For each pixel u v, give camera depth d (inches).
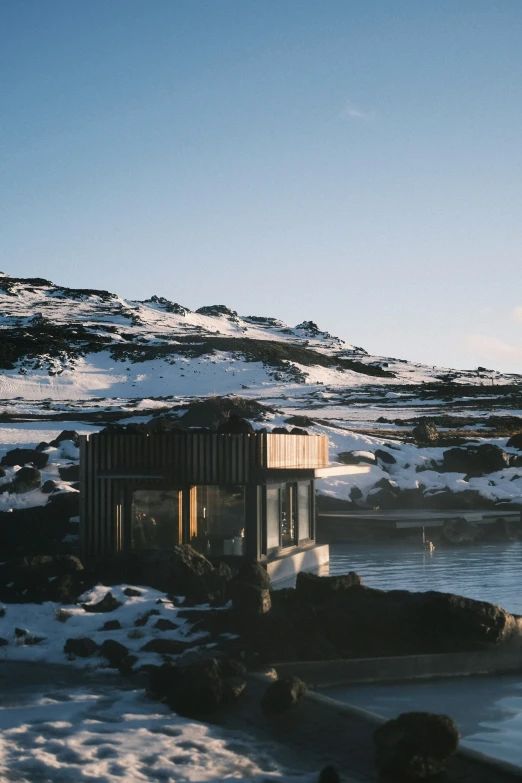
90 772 396.8
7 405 4015.8
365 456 1926.7
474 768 403.2
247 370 5989.2
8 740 439.8
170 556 828.6
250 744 439.8
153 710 500.1
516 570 1134.4
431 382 6540.4
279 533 1057.5
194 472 981.8
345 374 6530.5
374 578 1063.6
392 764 396.8
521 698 562.9
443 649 649.6
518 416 3595.0
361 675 598.2
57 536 1121.4
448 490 1759.4
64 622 698.8
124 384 5644.7
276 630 645.9
